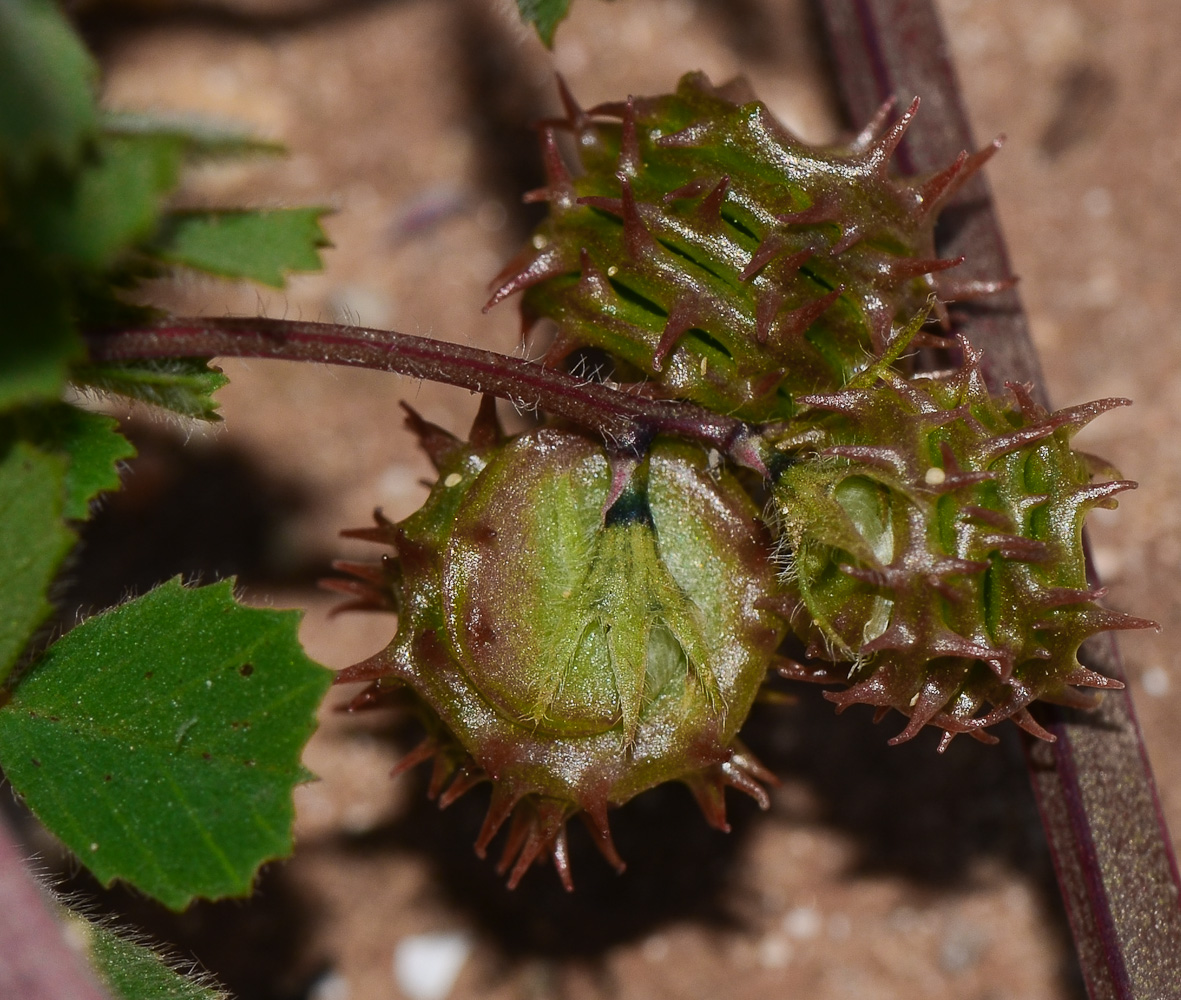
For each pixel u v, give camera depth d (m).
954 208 0.09
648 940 0.09
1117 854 0.08
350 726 0.09
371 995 0.09
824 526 0.08
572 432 0.08
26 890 0.08
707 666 0.08
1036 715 0.08
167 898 0.08
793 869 0.09
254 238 0.08
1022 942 0.09
